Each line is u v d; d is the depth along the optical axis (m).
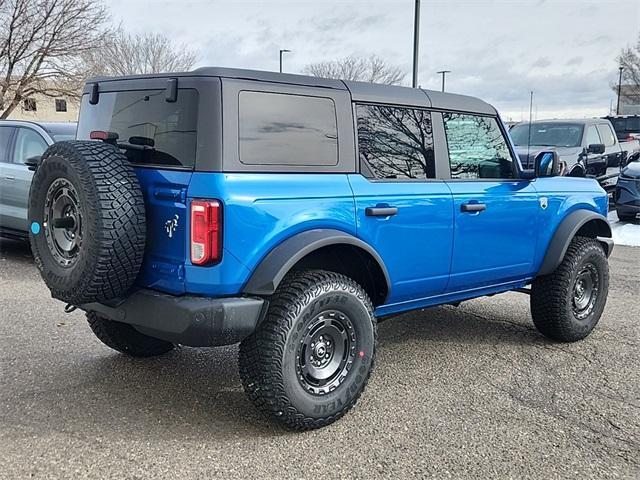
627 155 14.47
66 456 3.25
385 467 3.25
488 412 3.94
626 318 6.18
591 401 4.14
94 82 4.06
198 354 4.83
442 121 4.46
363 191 3.83
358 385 3.78
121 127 3.78
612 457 3.42
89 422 3.64
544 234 5.10
